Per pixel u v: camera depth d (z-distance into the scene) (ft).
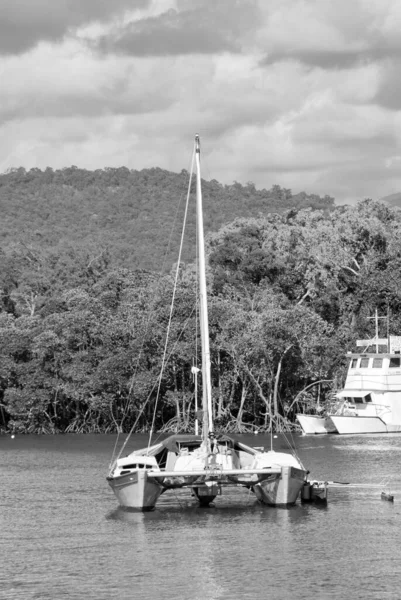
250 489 252.21
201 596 160.56
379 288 549.13
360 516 222.89
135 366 474.49
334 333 536.01
